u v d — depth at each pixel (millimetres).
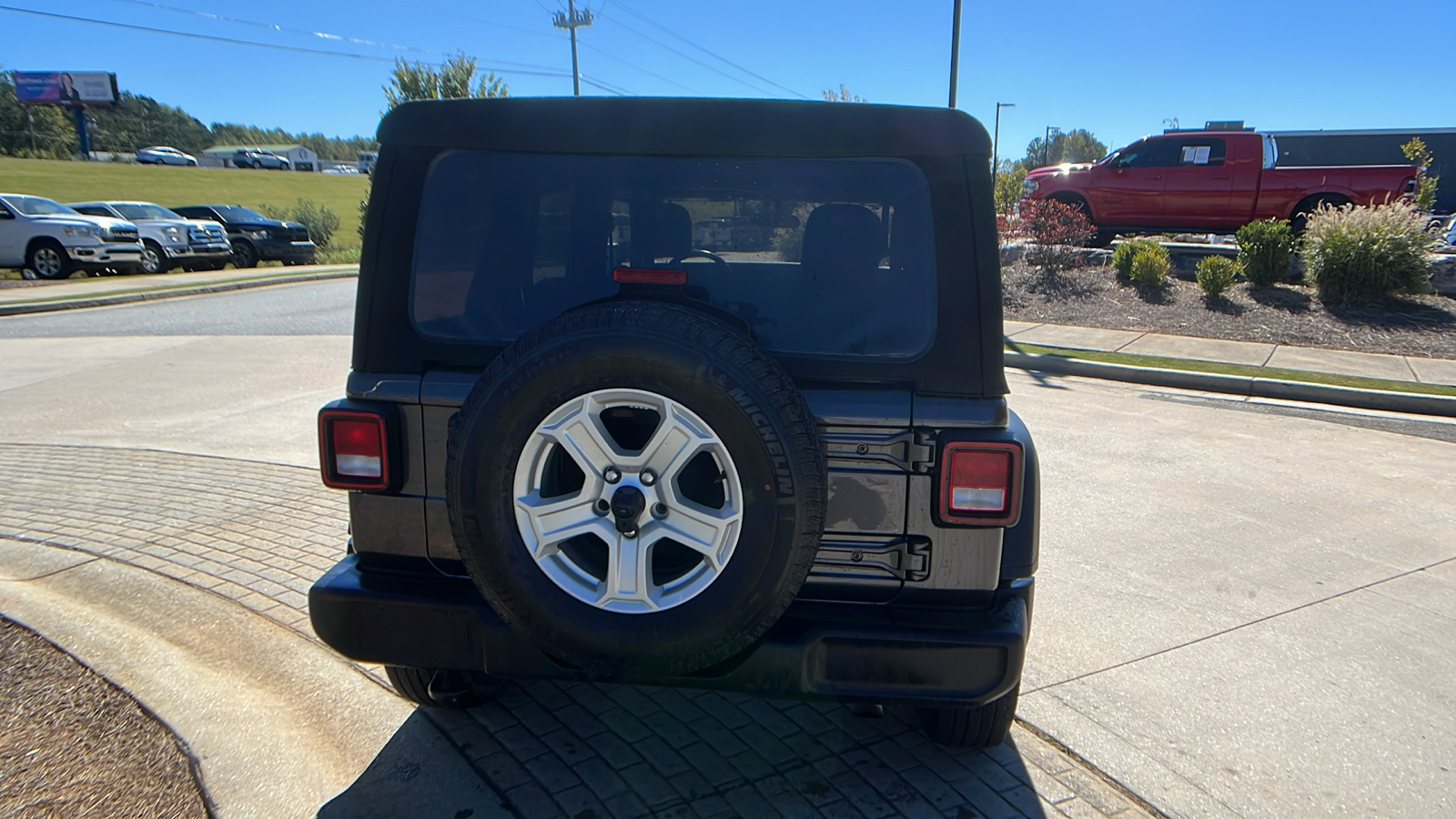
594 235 2598
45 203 19359
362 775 2885
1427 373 10164
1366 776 3029
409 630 2582
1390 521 5582
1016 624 2473
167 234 20875
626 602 2273
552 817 2703
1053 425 8062
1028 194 16922
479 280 2590
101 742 3018
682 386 2154
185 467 6211
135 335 12148
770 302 2514
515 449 2230
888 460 2441
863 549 2494
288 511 5316
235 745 3014
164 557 4570
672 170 2537
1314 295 14180
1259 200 15102
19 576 4324
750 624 2262
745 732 3186
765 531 2201
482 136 2545
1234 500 5973
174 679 3410
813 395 2445
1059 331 13047
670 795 2816
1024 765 3039
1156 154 15648
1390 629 4125
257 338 12016
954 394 2449
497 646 2506
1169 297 14633
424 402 2537
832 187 2490
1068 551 5027
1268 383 9555
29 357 10391
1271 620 4199
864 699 2461
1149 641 3975
